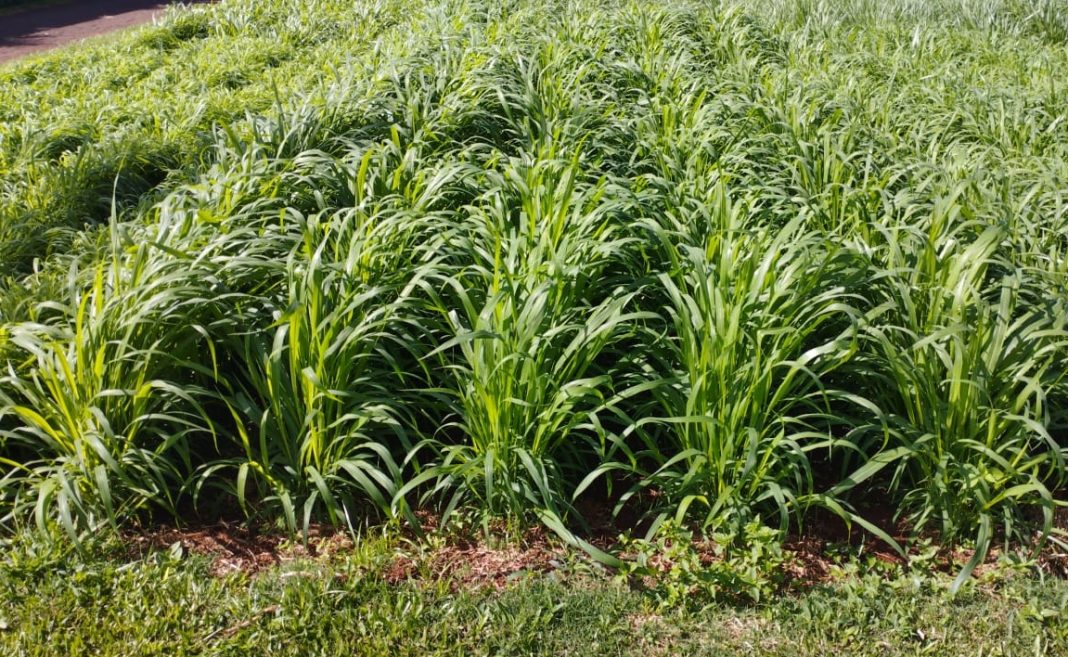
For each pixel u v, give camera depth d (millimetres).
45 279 4859
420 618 3371
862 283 4301
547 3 10914
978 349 3814
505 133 6977
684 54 8555
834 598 3484
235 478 4086
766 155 6332
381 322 3889
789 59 9492
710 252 4465
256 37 11727
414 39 9070
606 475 4172
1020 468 3697
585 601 3477
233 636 3279
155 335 3977
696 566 3547
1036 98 7824
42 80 9797
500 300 3973
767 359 3730
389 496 4035
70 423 3732
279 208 5270
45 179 6254
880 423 4117
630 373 4375
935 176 6051
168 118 7691
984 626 3375
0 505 3840
